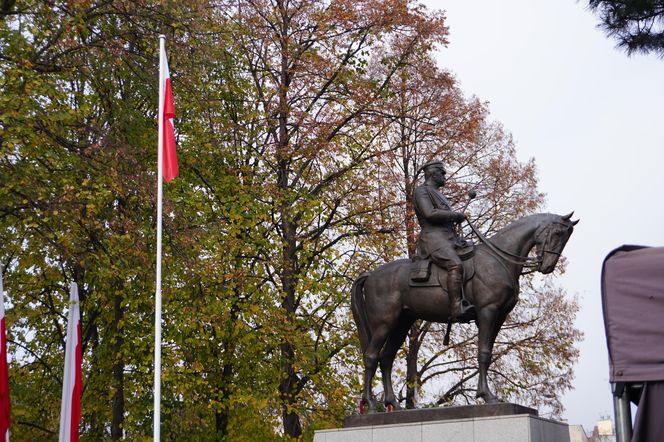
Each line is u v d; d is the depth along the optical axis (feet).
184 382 61.26
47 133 52.19
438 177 43.45
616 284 23.61
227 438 65.10
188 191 63.26
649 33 49.26
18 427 64.44
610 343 23.32
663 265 23.16
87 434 66.54
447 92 73.92
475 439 36.81
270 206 66.44
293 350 63.52
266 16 68.95
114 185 53.67
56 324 66.39
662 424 22.30
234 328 62.80
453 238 41.83
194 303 61.11
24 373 64.95
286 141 69.41
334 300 67.21
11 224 53.98
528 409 38.01
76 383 48.70
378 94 70.59
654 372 22.43
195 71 60.34
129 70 60.70
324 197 69.36
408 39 71.61
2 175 50.49
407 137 72.95
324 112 70.03
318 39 69.62
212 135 65.51
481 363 39.09
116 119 61.41
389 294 42.39
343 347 67.62
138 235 55.42
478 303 39.73
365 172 71.20
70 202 52.26
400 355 69.77
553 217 39.58
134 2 56.54
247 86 70.38
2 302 44.80
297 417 66.90
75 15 53.72
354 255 69.51
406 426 38.83
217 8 64.85
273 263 64.69
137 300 60.75
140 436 60.75
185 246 56.59
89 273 61.26
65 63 55.52
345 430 40.37
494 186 77.66
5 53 53.16
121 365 62.28
